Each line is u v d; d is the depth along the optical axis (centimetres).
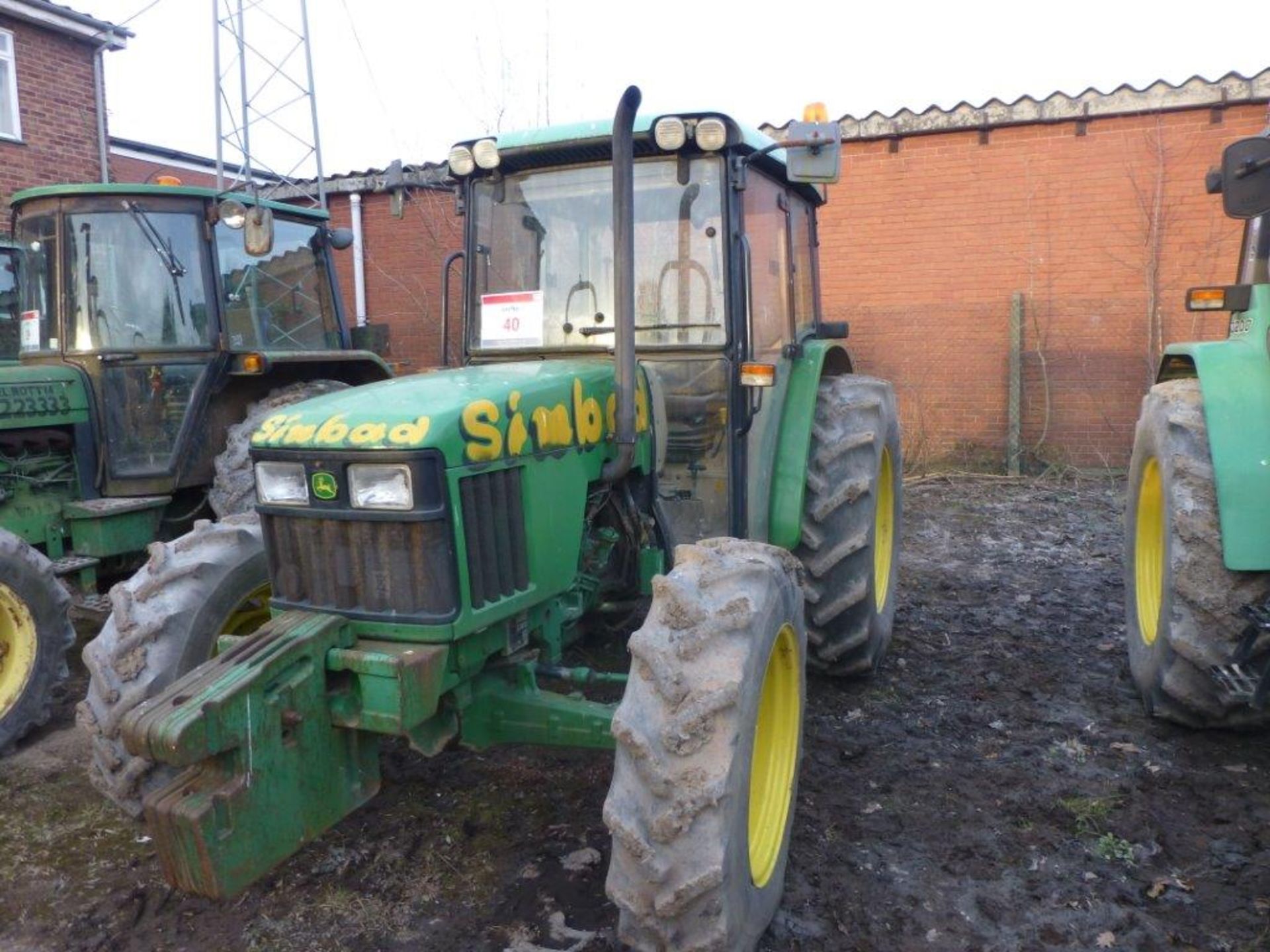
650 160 347
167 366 530
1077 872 285
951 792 333
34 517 491
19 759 386
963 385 935
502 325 370
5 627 397
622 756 223
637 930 218
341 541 249
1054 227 895
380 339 663
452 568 242
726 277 340
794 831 309
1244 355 342
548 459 278
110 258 520
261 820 223
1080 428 905
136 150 1332
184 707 212
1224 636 332
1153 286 865
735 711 223
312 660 238
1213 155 847
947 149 915
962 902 273
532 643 296
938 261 930
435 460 238
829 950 254
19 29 1126
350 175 1153
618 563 337
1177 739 367
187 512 554
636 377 321
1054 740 371
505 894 280
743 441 349
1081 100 862
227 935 268
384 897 281
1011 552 656
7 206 1121
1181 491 340
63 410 500
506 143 353
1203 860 289
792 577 278
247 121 1183
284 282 605
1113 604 541
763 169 392
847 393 420
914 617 525
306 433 251
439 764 360
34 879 299
